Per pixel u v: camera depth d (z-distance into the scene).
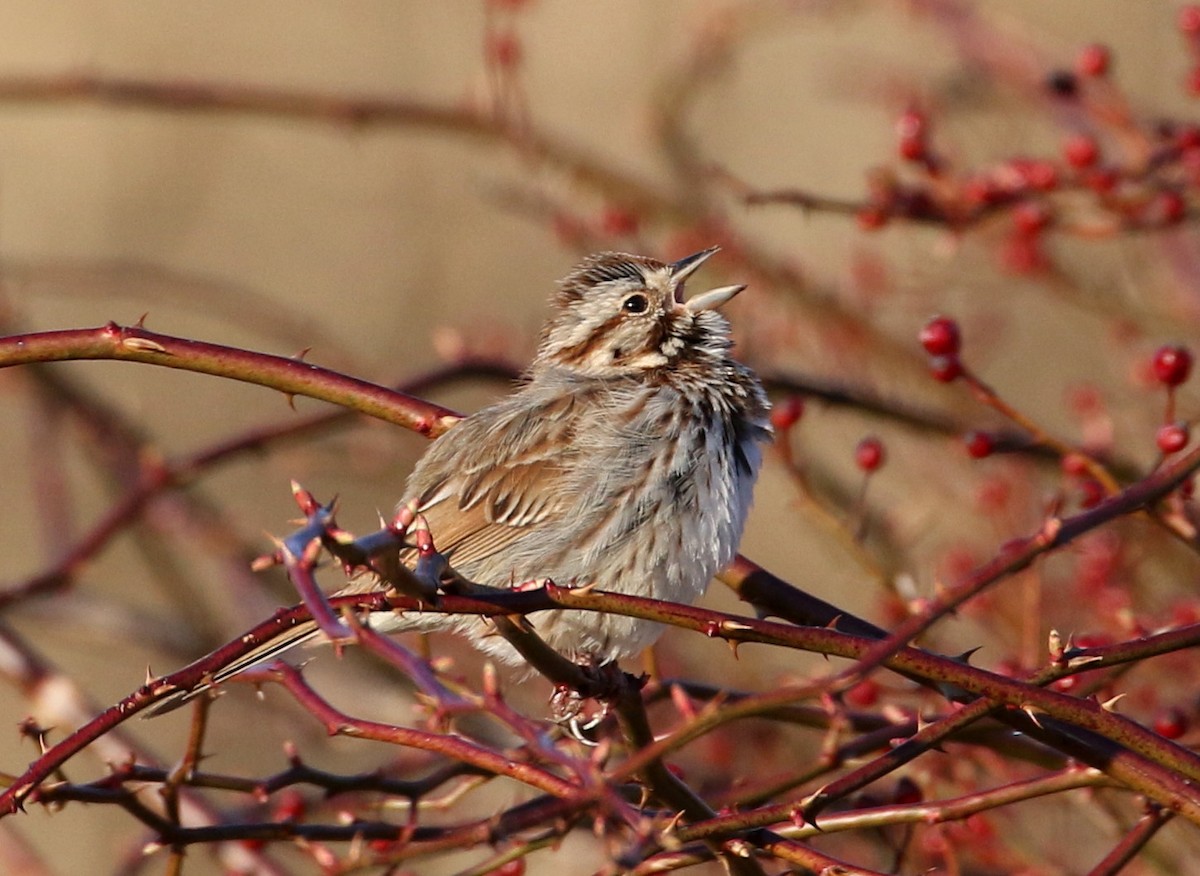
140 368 18.73
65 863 16.28
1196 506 10.52
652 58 18.62
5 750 17.17
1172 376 8.66
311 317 18.47
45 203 19.03
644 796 7.90
